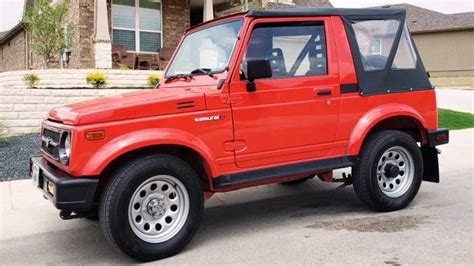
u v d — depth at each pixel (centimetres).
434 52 3269
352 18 491
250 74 417
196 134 410
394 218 489
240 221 508
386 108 493
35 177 440
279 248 415
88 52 1450
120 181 380
